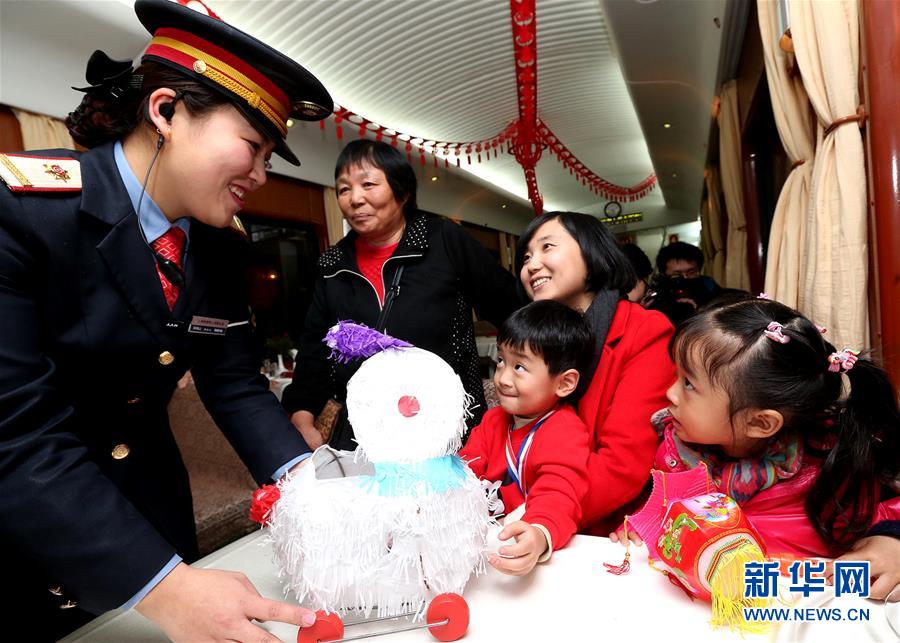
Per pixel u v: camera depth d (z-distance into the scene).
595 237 0.99
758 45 2.69
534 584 0.58
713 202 6.05
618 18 2.92
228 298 0.85
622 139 6.38
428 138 4.96
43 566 0.51
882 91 1.14
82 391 0.69
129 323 0.69
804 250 1.58
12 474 0.49
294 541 0.50
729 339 0.65
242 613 0.48
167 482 0.83
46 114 2.47
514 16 2.95
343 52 3.20
